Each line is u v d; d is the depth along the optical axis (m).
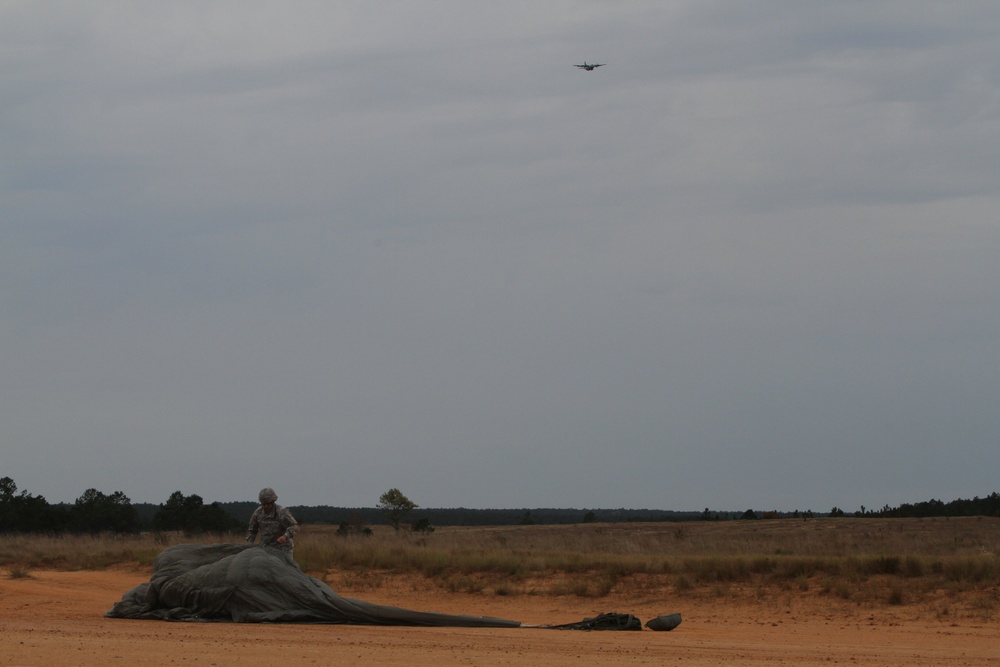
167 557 21.84
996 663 15.84
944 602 26.91
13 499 84.44
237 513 162.25
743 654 16.58
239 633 18.03
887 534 65.69
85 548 45.25
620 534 79.00
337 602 20.83
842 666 14.89
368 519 165.25
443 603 29.33
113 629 18.25
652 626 22.02
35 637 16.08
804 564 31.73
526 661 14.46
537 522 179.25
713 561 33.34
